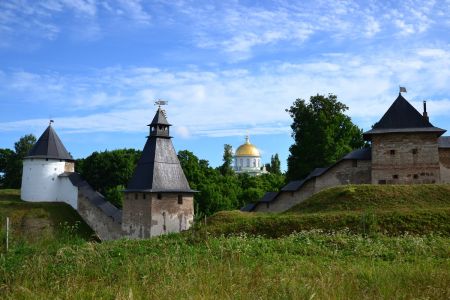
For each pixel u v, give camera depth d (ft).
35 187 188.44
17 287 33.01
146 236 129.59
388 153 120.37
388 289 31.45
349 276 34.94
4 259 39.58
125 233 137.90
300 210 97.40
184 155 223.71
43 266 38.19
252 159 387.96
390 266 40.96
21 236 48.57
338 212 84.28
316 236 60.75
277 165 337.11
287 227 77.66
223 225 82.43
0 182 271.90
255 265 40.09
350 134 181.57
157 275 35.12
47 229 53.47
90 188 183.32
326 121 174.40
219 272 35.12
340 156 171.22
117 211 164.55
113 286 33.45
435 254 50.21
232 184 240.94
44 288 33.47
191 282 31.78
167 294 29.60
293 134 186.70
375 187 98.78
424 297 29.66
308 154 175.01
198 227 67.82
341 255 50.14
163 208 131.85
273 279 34.14
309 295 29.22
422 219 73.15
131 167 209.56
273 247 53.47
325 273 35.76
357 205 92.02
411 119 122.72
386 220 74.28
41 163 189.57
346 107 184.85
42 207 175.63
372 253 50.47
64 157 195.52
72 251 43.83
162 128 140.05
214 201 209.87
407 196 93.45
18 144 276.62
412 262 46.14
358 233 68.44
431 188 96.32
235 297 29.22
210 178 231.71
